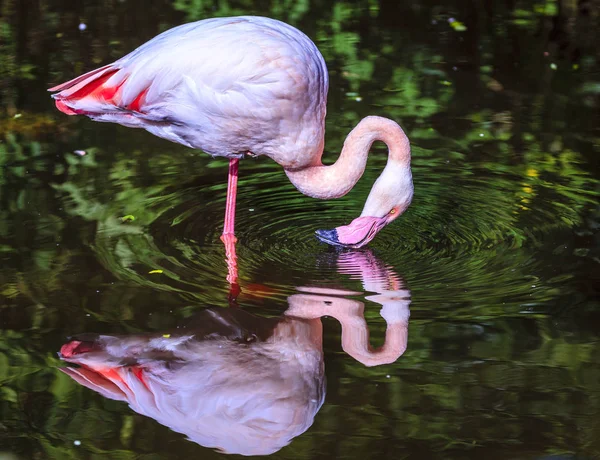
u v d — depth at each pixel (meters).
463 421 6.35
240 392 6.66
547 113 12.72
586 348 7.20
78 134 11.77
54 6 16.80
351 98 13.20
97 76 8.76
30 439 6.14
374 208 9.15
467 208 10.09
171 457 5.96
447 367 6.98
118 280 8.16
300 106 8.70
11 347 7.11
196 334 7.33
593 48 15.14
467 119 12.56
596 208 9.95
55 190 10.12
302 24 16.19
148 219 9.55
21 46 14.70
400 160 9.08
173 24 15.79
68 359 6.99
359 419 6.38
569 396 6.60
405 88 13.60
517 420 6.34
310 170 9.27
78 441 6.11
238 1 17.22
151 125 9.07
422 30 16.08
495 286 8.22
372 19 16.61
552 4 17.22
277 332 7.41
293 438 6.15
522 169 11.08
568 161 11.27
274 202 10.32
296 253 8.95
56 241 8.92
